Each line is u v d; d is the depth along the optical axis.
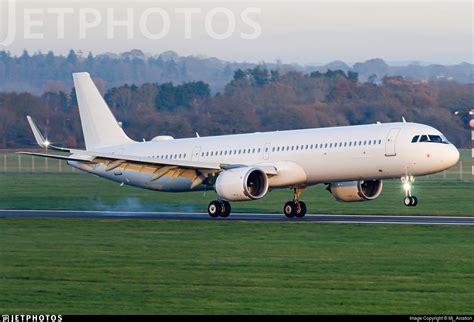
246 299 69.38
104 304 67.81
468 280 76.56
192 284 75.38
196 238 105.06
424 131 121.00
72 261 87.81
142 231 113.06
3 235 109.62
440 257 88.62
